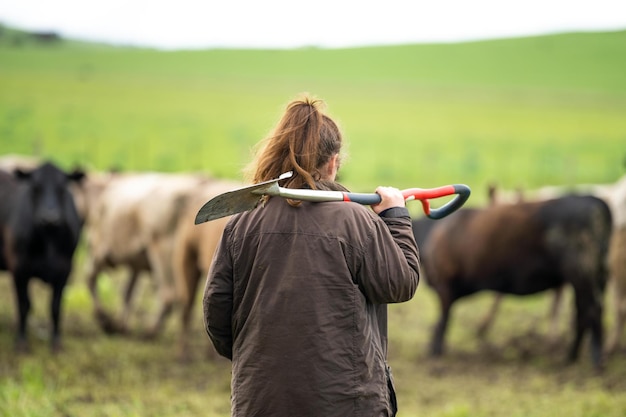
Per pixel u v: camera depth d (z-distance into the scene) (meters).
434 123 93.94
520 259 18.50
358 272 5.72
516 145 77.06
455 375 16.94
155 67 145.00
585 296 17.58
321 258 5.66
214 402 13.82
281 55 162.88
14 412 11.84
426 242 21.25
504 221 18.62
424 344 20.06
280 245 5.74
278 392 5.61
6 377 14.71
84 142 68.12
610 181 54.81
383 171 57.00
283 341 5.63
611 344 18.78
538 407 13.77
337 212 5.77
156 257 18.95
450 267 19.52
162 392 14.33
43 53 150.75
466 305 24.47
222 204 5.60
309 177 5.87
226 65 151.12
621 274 18.98
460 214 19.77
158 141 71.56
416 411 13.72
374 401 5.66
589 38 166.25
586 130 88.88
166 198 18.55
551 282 18.50
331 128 6.10
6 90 102.12
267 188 5.58
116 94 107.94
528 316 23.12
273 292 5.70
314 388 5.56
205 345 18.91
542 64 146.75
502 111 104.50
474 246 19.00
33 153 59.56
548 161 64.69
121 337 19.47
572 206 17.77
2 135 68.19
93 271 21.22
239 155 61.75
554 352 19.11
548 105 109.31
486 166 62.50
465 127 90.88
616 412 13.16
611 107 107.56
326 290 5.63
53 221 16.88
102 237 20.84
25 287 17.53
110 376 15.26
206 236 16.53
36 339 18.59
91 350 17.58
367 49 166.88
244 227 5.91
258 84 128.75
